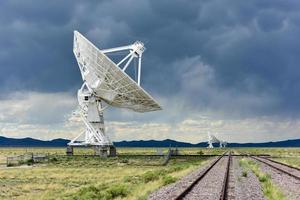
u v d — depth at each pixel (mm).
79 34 79000
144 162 77250
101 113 93188
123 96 85500
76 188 37906
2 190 38031
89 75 87625
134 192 30406
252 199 25734
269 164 62188
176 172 50594
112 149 93000
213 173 46344
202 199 26516
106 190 30750
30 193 36000
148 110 87562
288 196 27609
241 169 52438
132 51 83812
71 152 94688
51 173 55031
